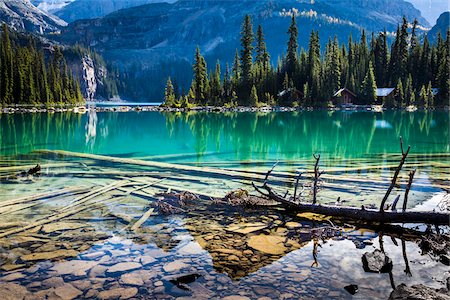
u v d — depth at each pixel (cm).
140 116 5106
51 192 952
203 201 898
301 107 6844
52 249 593
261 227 709
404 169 1290
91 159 1499
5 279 490
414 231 695
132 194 948
